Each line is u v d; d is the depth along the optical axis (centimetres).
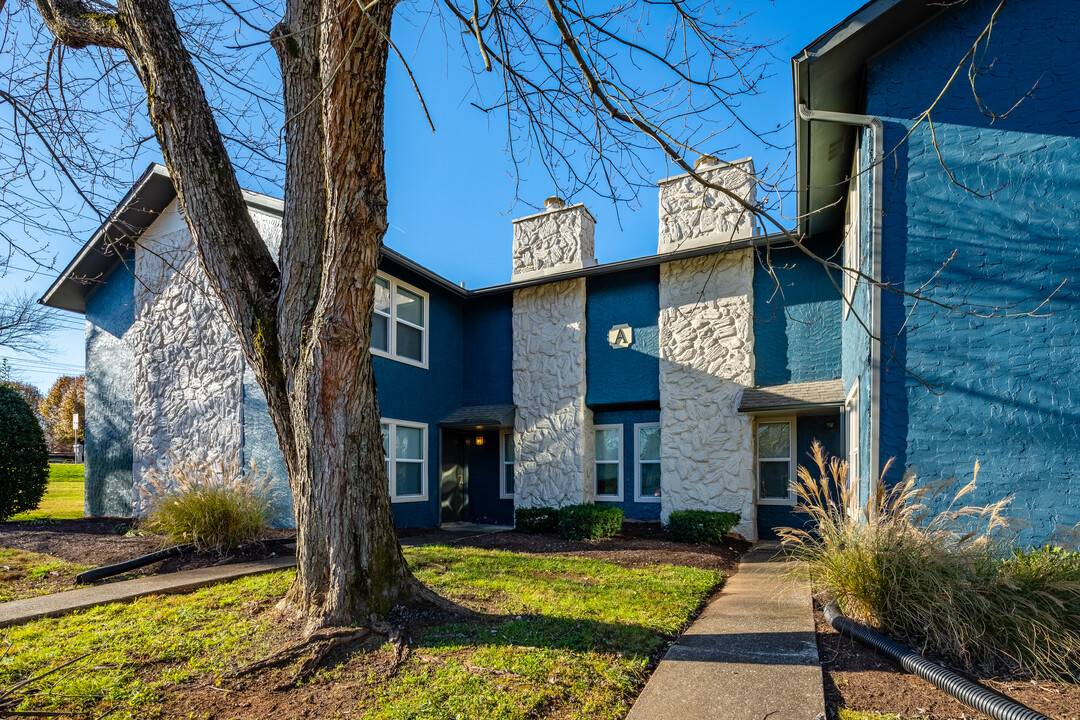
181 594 609
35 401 3170
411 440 1230
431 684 375
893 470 589
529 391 1285
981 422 567
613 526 1023
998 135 585
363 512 481
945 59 611
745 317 1070
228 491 855
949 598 434
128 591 600
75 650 431
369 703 353
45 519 1143
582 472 1196
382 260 1127
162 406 1163
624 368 1199
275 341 514
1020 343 562
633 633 469
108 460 1242
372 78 425
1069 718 338
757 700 353
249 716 340
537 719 333
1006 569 456
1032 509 542
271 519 989
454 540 998
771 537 1059
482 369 1383
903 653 408
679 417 1112
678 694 363
